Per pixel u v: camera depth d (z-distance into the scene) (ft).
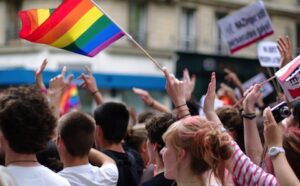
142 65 94.94
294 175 12.41
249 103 15.87
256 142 15.70
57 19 18.21
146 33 95.81
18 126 11.56
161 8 97.25
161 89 95.71
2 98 11.87
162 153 13.83
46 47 91.30
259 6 29.14
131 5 94.79
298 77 14.51
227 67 102.37
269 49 29.58
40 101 11.93
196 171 12.07
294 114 15.62
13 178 11.49
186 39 100.89
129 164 17.60
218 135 12.03
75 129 15.07
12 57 95.30
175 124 12.46
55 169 16.40
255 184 13.26
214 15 103.81
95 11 18.17
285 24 112.47
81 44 18.60
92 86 22.30
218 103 27.25
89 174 15.25
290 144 13.84
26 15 18.58
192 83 21.72
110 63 91.91
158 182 14.66
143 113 26.11
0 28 96.73
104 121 17.95
